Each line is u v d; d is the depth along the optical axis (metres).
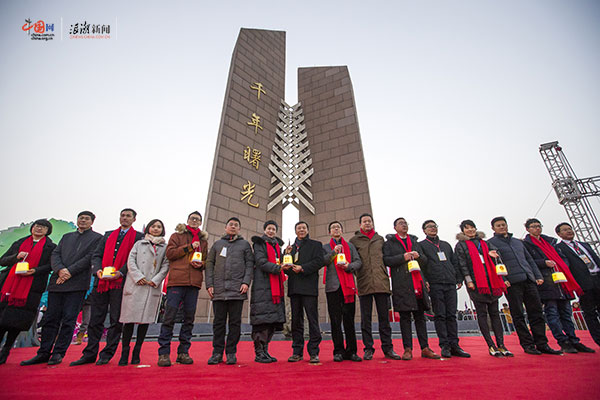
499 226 4.45
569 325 4.25
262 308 3.59
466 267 4.14
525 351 3.91
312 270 3.56
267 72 13.44
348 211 10.91
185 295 3.60
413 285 3.78
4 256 3.72
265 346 3.65
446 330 3.81
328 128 12.62
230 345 3.39
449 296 3.97
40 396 1.91
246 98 12.15
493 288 3.87
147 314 3.39
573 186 16.91
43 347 3.39
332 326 3.55
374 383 2.25
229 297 3.52
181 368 3.02
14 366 3.20
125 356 3.26
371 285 3.80
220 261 3.73
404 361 3.42
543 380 2.28
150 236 3.82
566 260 4.53
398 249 4.00
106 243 3.68
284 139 12.49
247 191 10.59
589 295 4.31
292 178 11.89
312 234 10.98
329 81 13.63
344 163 11.70
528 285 4.09
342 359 3.48
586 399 1.77
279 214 11.15
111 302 3.47
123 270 3.60
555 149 18.47
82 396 1.91
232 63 12.38
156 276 3.57
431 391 2.01
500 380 2.31
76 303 3.61
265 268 3.66
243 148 11.18
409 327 3.75
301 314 3.71
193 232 3.89
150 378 2.46
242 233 9.98
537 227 4.71
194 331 7.20
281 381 2.34
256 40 13.70
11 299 3.41
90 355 3.36
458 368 2.87
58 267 3.59
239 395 1.94
